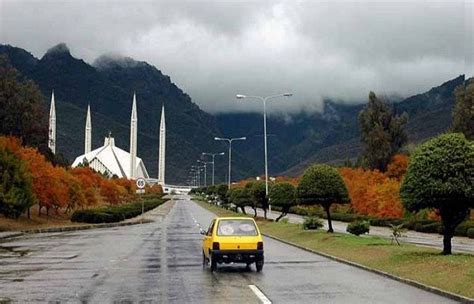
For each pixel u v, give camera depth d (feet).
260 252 61.93
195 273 60.39
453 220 62.75
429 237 133.18
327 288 48.57
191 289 48.55
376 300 42.19
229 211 265.75
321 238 97.14
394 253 67.56
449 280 47.60
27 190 150.10
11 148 149.89
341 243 85.56
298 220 204.64
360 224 106.32
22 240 112.78
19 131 231.91
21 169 149.38
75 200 192.54
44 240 112.57
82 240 112.37
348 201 106.73
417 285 49.34
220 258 61.57
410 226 162.81
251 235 63.10
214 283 52.29
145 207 273.95
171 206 375.45
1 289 48.98
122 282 53.36
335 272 60.59
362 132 261.24
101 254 83.10
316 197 105.60
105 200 270.26
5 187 146.00
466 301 41.06
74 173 235.40
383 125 256.32
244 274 59.21
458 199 60.29
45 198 171.94
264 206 193.16
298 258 76.84
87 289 48.91
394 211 165.68
